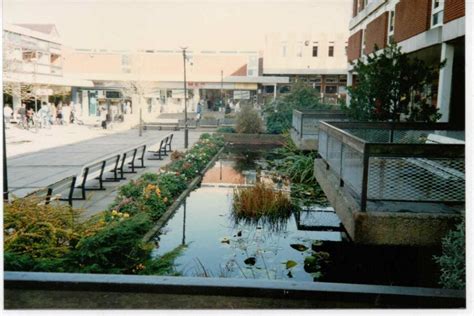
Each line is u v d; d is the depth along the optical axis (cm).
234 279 365
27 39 2977
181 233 750
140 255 459
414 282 553
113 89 4041
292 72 4088
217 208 920
